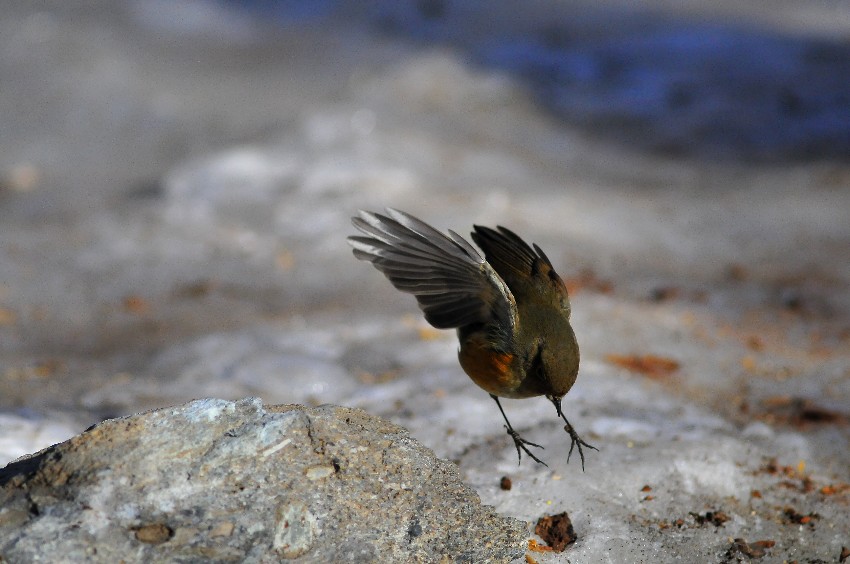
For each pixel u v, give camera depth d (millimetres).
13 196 17641
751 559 7391
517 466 8328
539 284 6832
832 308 13375
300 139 19312
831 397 10602
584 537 7293
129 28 26953
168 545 5570
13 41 25047
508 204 16578
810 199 17656
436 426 9172
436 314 6414
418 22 28266
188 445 6102
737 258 15203
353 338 11750
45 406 9758
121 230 15734
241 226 15883
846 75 24219
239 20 28516
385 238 6410
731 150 20422
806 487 8453
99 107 22047
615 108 22578
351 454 6414
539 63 25000
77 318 12805
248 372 10781
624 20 28516
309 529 5891
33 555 5379
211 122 21406
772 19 29047
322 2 30047
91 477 5809
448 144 19969
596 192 18016
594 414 9508
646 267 14586
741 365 11383
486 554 6152
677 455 8539
